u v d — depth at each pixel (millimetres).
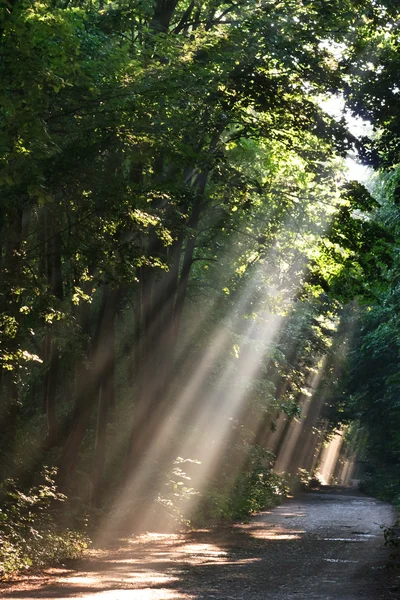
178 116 18062
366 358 52031
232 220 28641
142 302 26609
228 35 20781
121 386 33625
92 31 19875
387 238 27641
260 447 45000
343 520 31000
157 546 20172
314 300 47375
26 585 13297
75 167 17641
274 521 30078
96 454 24547
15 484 19344
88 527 21250
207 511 29656
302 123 22859
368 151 23391
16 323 18188
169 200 21359
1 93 14180
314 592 12797
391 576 14883
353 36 22297
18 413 23781
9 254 17641
